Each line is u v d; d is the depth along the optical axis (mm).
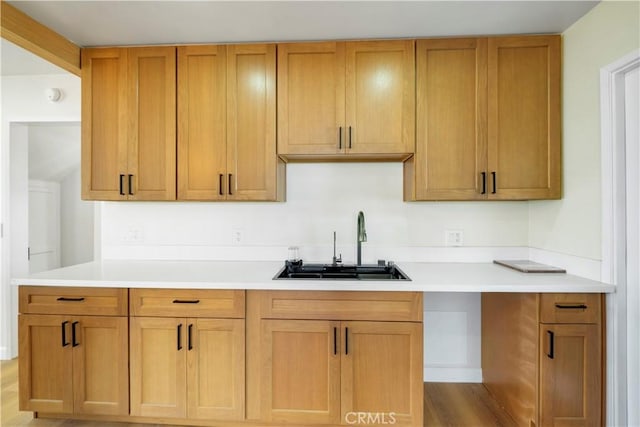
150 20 1965
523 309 1918
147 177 2252
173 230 2578
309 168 2533
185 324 1891
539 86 2127
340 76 2166
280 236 2543
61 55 2119
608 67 1753
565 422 1761
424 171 2158
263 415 1877
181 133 2230
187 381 1895
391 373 1833
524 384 1914
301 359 1864
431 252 2496
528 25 2031
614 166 1745
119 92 2256
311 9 1862
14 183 2898
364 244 2514
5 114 2842
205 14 1907
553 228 2189
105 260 2590
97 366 1936
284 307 1866
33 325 1952
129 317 1911
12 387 2438
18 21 1857
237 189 2213
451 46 2150
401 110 2158
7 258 2881
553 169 2113
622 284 1736
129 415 1939
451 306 2545
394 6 1842
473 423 2041
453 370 2543
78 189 4289
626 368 1730
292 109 2188
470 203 2488
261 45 2197
